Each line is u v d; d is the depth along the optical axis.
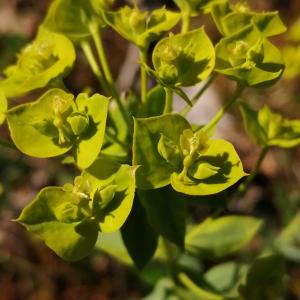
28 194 0.33
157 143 0.18
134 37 0.20
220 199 0.20
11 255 0.31
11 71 0.22
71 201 0.18
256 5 0.41
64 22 0.22
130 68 0.36
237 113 0.36
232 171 0.18
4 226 0.32
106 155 0.21
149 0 0.34
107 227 0.18
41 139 0.19
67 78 0.36
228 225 0.24
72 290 0.31
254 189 0.34
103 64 0.21
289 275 0.30
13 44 0.37
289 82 0.37
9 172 0.33
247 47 0.19
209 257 0.24
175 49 0.19
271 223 0.32
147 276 0.26
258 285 0.22
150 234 0.21
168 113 0.18
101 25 0.22
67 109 0.18
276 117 0.22
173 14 0.21
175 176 0.18
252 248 0.31
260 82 0.19
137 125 0.18
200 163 0.18
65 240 0.18
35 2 0.41
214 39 0.38
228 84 0.37
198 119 0.36
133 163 0.18
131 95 0.22
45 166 0.34
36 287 0.31
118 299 0.31
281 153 0.34
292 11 0.41
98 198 0.18
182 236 0.20
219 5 0.21
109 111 0.22
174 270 0.24
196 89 0.37
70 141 0.18
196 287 0.23
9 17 0.40
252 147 0.35
